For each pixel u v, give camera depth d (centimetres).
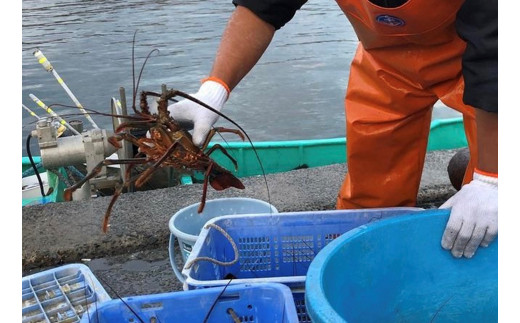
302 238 278
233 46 270
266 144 534
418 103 298
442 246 223
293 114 837
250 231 276
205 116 251
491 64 204
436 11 239
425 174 455
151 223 384
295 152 541
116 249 367
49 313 242
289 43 1230
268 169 541
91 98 905
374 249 212
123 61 1102
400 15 243
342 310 199
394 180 319
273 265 280
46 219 392
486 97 205
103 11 1576
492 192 215
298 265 279
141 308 202
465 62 213
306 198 421
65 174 493
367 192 325
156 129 232
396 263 219
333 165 482
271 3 267
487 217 214
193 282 218
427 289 226
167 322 205
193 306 206
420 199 427
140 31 1341
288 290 204
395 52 283
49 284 261
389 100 299
